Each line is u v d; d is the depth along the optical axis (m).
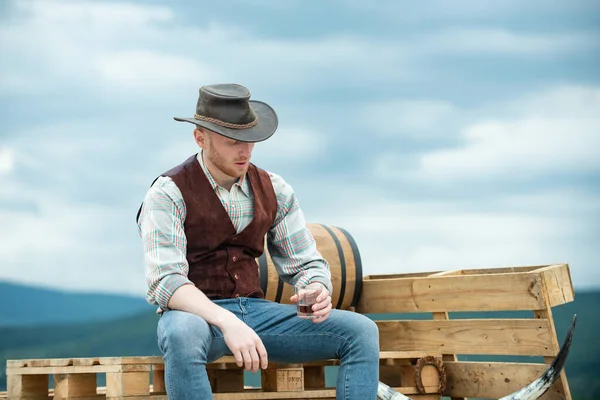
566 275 4.61
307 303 3.44
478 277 4.67
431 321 4.88
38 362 3.92
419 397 4.45
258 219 3.69
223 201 3.64
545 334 4.37
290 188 3.89
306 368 4.43
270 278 4.84
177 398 3.17
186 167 3.64
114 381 3.61
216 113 3.53
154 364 3.71
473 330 4.67
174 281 3.37
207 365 3.93
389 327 5.09
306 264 3.80
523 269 4.95
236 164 3.56
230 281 3.62
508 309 4.53
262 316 3.56
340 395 3.46
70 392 3.79
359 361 3.45
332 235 5.32
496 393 4.54
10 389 4.04
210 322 3.27
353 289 5.27
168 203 3.52
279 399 3.89
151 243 3.46
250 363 3.22
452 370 4.75
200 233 3.58
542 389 3.85
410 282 5.03
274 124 3.65
